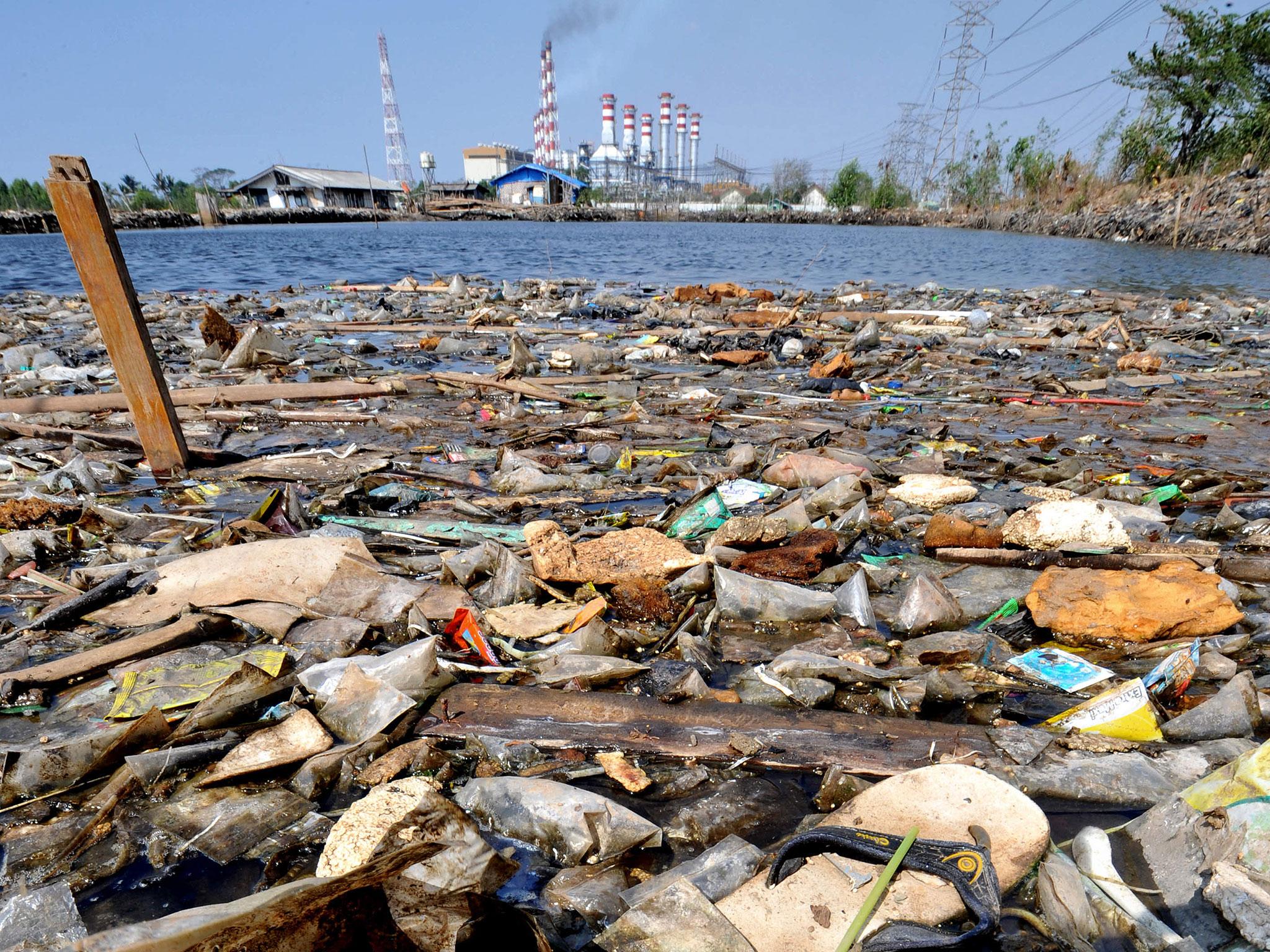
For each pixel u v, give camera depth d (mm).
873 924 2096
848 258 36438
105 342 5703
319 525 5117
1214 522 5227
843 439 7570
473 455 6867
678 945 2035
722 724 3072
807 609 4012
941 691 3295
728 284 19297
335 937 1764
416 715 3107
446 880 2123
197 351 11414
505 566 4262
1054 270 29797
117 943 1326
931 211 87625
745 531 4820
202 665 3389
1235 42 50719
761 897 2188
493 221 94875
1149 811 2496
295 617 3828
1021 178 78500
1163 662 3318
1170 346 12938
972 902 2109
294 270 28281
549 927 2145
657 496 5906
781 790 2744
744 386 10258
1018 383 10422
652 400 9312
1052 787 2703
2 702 3129
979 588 4461
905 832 2398
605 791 2742
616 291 21594
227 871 2348
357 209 91188
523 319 15977
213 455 6477
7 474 6160
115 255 5539
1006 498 5812
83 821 2539
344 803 2654
